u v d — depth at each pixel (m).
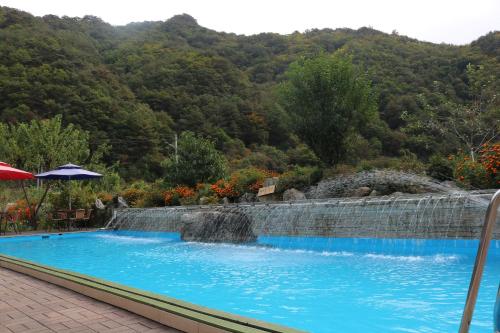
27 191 24.97
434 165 12.37
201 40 85.81
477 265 1.50
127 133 51.56
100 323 3.62
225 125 58.72
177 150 21.86
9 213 16.56
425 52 41.47
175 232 14.53
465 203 8.46
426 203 9.06
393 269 6.88
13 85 47.81
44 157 32.53
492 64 26.31
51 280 5.66
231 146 54.19
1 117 44.84
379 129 35.59
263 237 11.98
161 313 3.58
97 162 38.31
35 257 10.17
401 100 36.84
